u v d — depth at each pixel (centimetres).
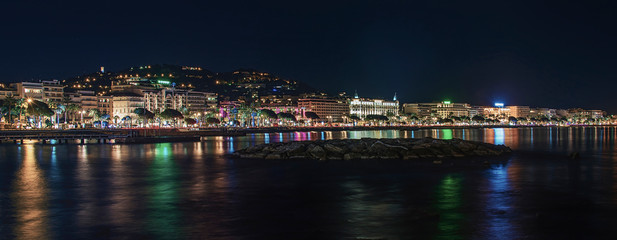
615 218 3581
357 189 4869
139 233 3234
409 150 8150
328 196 4488
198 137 15400
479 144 8925
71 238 3130
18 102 19838
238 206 4053
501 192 4656
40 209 3969
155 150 10669
